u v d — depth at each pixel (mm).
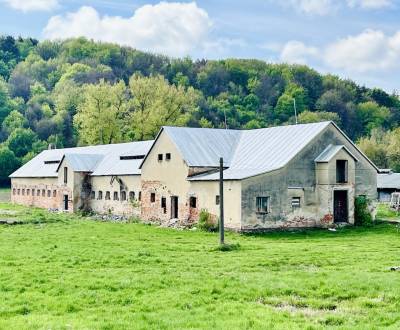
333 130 51750
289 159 48844
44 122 134625
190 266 27641
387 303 19844
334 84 171000
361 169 53625
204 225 49094
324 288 21922
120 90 106062
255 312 18391
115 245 36156
